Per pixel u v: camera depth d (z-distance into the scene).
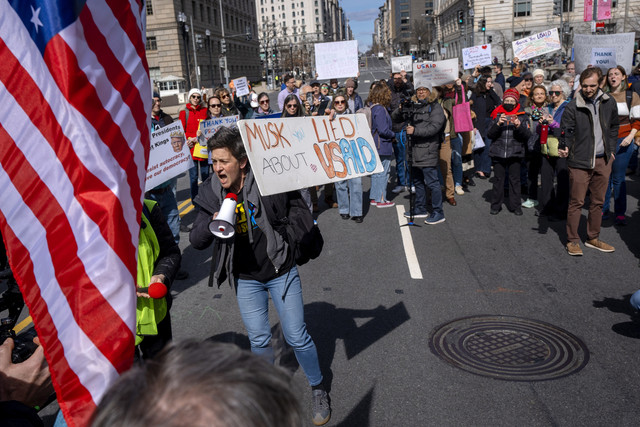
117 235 1.40
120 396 0.71
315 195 8.54
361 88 44.16
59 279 1.39
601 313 4.66
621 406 3.36
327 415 3.29
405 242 6.84
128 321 1.40
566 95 7.21
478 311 4.77
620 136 6.96
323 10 176.75
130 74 1.49
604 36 10.82
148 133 1.55
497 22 66.06
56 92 1.36
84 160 1.38
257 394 0.71
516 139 7.71
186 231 7.80
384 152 8.34
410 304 4.97
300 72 98.81
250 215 3.03
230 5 83.88
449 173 8.63
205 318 4.87
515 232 7.12
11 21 1.35
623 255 6.11
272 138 3.02
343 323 4.64
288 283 3.15
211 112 8.77
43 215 1.40
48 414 3.49
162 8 58.75
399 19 171.38
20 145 1.39
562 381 3.64
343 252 6.57
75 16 1.35
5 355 1.44
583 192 6.00
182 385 0.70
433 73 7.53
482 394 3.52
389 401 3.49
